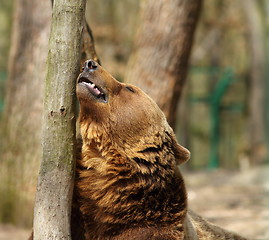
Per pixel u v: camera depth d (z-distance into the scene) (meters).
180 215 7.85
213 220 16.42
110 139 7.96
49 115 7.26
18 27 15.04
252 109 38.12
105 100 8.03
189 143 35.81
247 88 39.41
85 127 8.02
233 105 38.53
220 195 22.00
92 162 7.85
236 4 41.69
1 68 36.62
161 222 7.76
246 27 39.69
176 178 8.05
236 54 42.28
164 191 7.86
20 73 15.02
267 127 37.81
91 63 8.02
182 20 13.23
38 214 7.32
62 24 7.18
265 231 14.76
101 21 38.56
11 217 14.76
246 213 17.69
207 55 41.94
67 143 7.31
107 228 7.77
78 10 7.20
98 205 7.75
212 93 35.41
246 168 34.16
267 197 21.23
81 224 7.89
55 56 7.20
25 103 14.88
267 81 38.62
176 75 13.28
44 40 14.60
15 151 14.88
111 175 7.79
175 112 13.45
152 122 8.12
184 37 13.27
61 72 7.20
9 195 14.81
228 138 38.62
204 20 39.03
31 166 14.55
